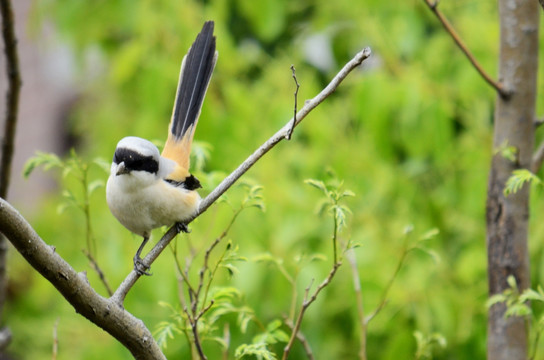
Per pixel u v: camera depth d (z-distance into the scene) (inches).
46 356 483.2
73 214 470.9
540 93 444.1
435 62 457.1
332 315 431.8
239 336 396.2
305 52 533.6
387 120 433.7
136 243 430.3
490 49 447.8
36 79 919.0
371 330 405.4
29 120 919.7
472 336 408.2
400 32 466.6
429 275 421.4
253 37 585.6
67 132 907.4
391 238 432.1
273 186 430.3
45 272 191.5
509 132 283.0
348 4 480.4
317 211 266.2
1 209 179.8
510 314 253.8
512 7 283.1
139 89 477.4
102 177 478.9
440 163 444.5
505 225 279.0
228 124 443.2
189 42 471.8
